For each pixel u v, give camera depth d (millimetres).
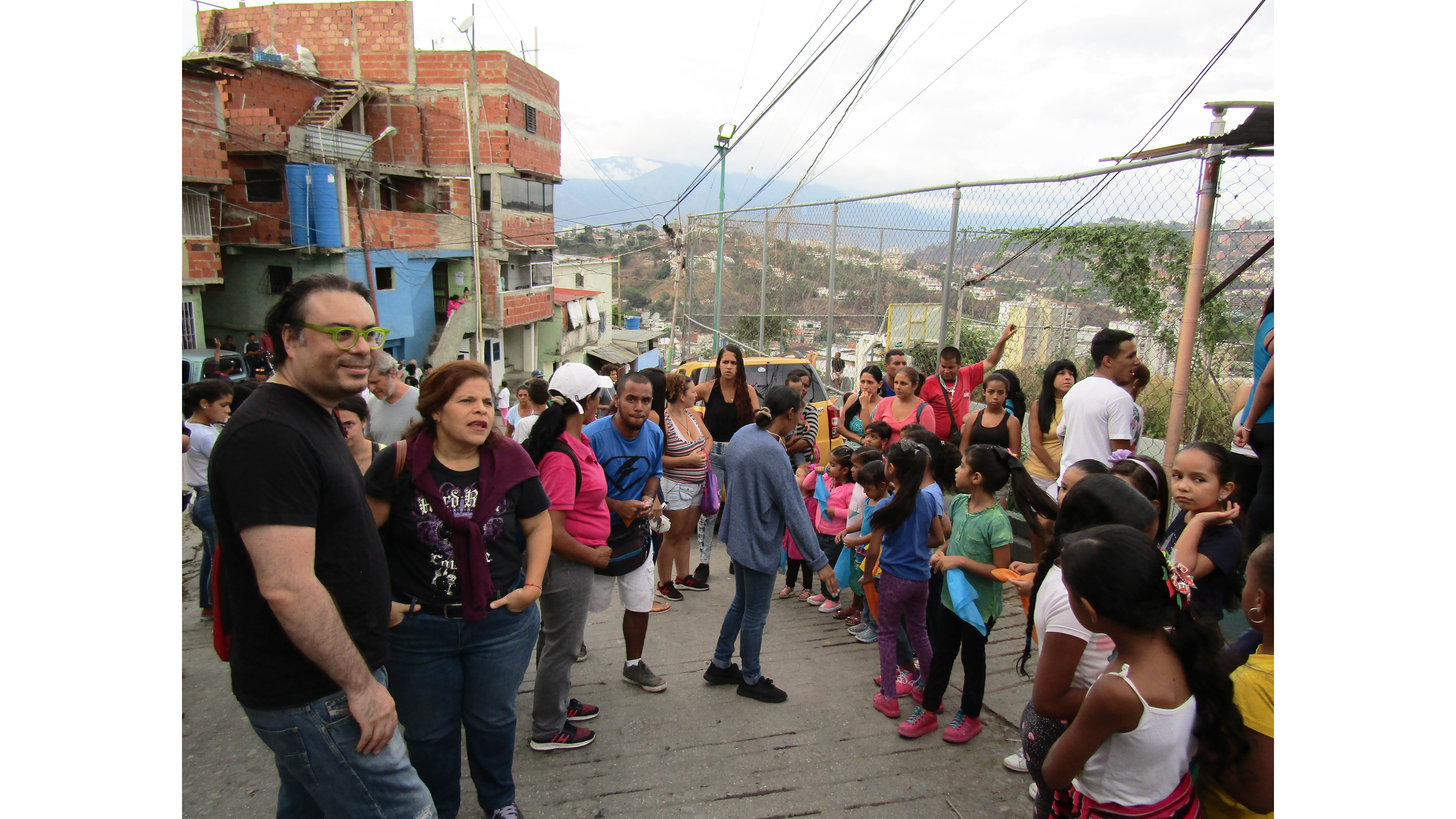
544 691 3535
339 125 25688
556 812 3129
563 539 3277
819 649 5086
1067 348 6020
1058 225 5922
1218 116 4387
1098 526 2217
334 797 2082
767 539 4078
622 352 45812
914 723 3734
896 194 7988
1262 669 1948
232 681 2027
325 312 1939
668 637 5312
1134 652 1913
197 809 3006
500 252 29625
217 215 20562
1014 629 5082
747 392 7395
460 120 28328
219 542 1969
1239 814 1998
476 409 2615
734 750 3637
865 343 9508
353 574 2086
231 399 5059
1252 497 4273
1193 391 5148
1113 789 1947
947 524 4082
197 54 18172
